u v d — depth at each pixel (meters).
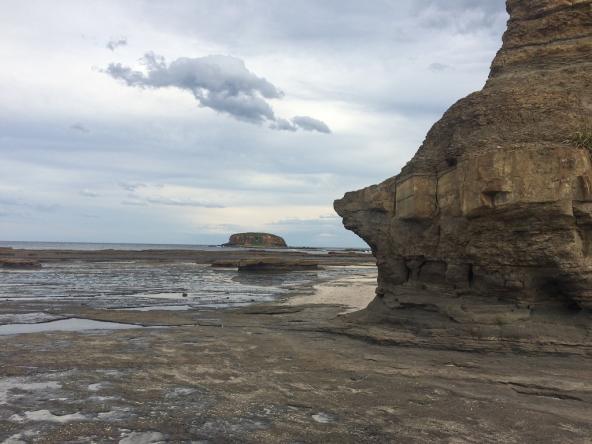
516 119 18.00
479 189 16.39
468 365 14.32
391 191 22.52
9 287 41.72
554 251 15.41
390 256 22.20
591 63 18.67
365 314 22.19
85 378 13.57
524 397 11.63
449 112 20.81
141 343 18.34
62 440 9.38
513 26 21.22
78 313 26.62
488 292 17.33
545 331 15.28
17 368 14.53
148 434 9.70
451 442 9.17
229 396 11.99
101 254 108.44
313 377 13.59
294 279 54.94
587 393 11.70
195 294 38.09
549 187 15.33
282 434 9.64
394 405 11.21
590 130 16.39
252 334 20.27
